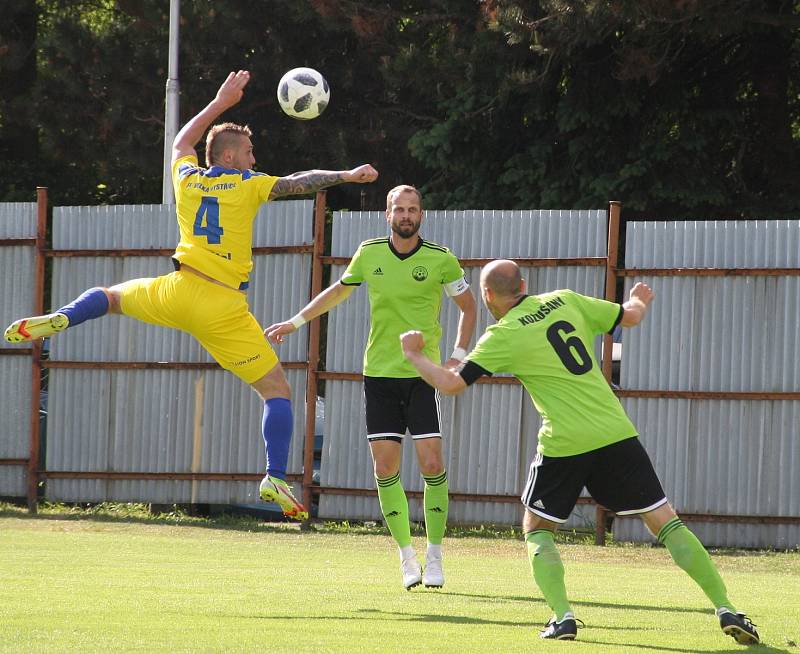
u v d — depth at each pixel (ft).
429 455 84.69
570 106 208.13
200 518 157.38
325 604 70.90
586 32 187.11
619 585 91.40
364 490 146.82
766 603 77.66
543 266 141.49
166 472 154.20
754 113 229.66
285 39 241.55
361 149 240.53
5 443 158.20
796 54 230.27
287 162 256.11
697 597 81.25
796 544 136.36
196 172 75.61
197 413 153.79
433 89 220.23
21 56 270.87
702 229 138.72
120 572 89.51
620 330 152.46
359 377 146.72
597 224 140.67
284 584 83.61
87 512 159.63
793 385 136.36
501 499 143.54
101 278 156.15
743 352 137.39
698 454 138.10
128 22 275.80
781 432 136.36
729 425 137.49
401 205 84.23
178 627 57.26
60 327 73.92
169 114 200.85
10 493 158.51
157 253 153.99
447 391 59.72
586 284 140.36
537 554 59.47
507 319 60.39
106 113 254.68
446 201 222.28
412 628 59.31
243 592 76.69
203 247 74.74
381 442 86.28
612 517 143.74
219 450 153.28
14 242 157.79
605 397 59.47
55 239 158.10
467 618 65.10
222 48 246.47
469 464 144.66
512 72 203.21
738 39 216.54
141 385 155.22
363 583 86.58
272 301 150.10
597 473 59.77
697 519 137.90
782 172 220.64
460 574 99.14
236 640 52.85
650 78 194.49
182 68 248.73
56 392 157.28
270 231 150.82
